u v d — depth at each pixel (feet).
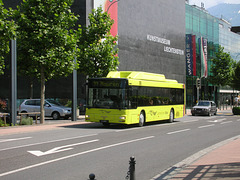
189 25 186.60
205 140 46.11
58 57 66.44
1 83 113.80
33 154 31.73
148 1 139.44
